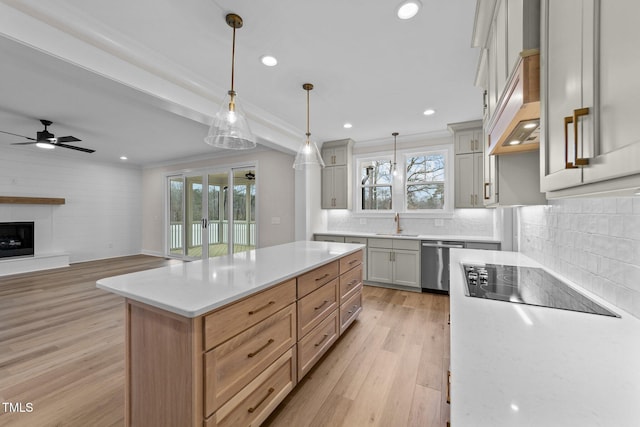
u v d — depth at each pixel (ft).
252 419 4.77
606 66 1.83
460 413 1.74
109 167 22.31
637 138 1.54
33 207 18.45
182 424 3.94
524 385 2.03
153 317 4.22
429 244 12.88
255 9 5.78
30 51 5.49
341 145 15.89
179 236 22.00
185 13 5.87
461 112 11.53
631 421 1.65
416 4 5.67
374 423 5.30
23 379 6.49
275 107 11.05
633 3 1.57
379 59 7.66
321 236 15.48
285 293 5.64
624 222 3.59
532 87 3.11
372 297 12.61
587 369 2.25
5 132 14.02
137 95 7.54
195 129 13.69
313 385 6.41
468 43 6.95
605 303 3.91
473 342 2.74
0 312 10.55
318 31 6.49
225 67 8.02
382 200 16.19
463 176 12.76
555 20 2.68
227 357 4.28
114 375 6.66
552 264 5.91
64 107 10.85
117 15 5.90
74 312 10.53
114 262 20.48
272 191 16.76
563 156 2.50
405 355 7.68
